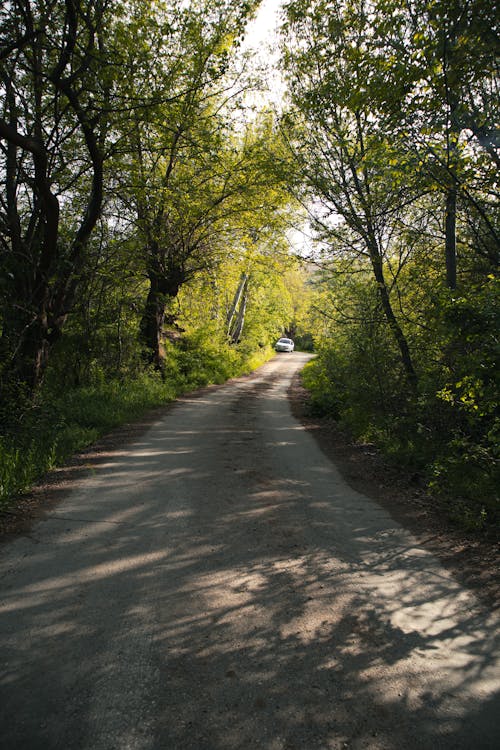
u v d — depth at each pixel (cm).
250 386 2253
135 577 387
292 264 1291
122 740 223
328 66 979
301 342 6919
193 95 1040
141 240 1303
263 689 263
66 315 1132
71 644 295
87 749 217
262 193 1557
